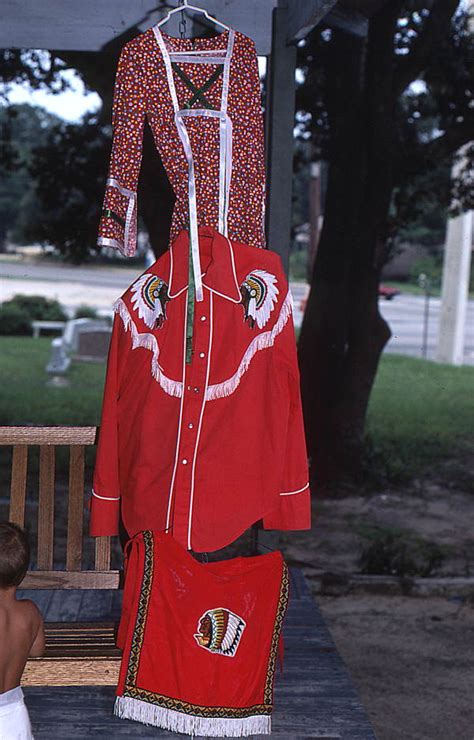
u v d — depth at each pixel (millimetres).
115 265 59375
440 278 55281
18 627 2975
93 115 11805
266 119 4391
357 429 11094
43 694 3721
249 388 3326
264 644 3346
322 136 11820
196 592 3287
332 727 3475
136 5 4266
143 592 3246
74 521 4121
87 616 4461
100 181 11578
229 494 3318
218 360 3314
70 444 4070
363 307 10703
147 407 3330
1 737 2873
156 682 3252
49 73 11156
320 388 10992
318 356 10906
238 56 3428
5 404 15352
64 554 8125
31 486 10531
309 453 11125
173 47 3381
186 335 3303
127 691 3234
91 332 22625
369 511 10156
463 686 5676
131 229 3373
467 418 16484
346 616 6918
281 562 3424
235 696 3275
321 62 10680
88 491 10500
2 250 61781
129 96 3338
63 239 11844
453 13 10016
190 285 3318
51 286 45500
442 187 12516
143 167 9320
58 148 11805
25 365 21188
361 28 4910
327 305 10812
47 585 4082
